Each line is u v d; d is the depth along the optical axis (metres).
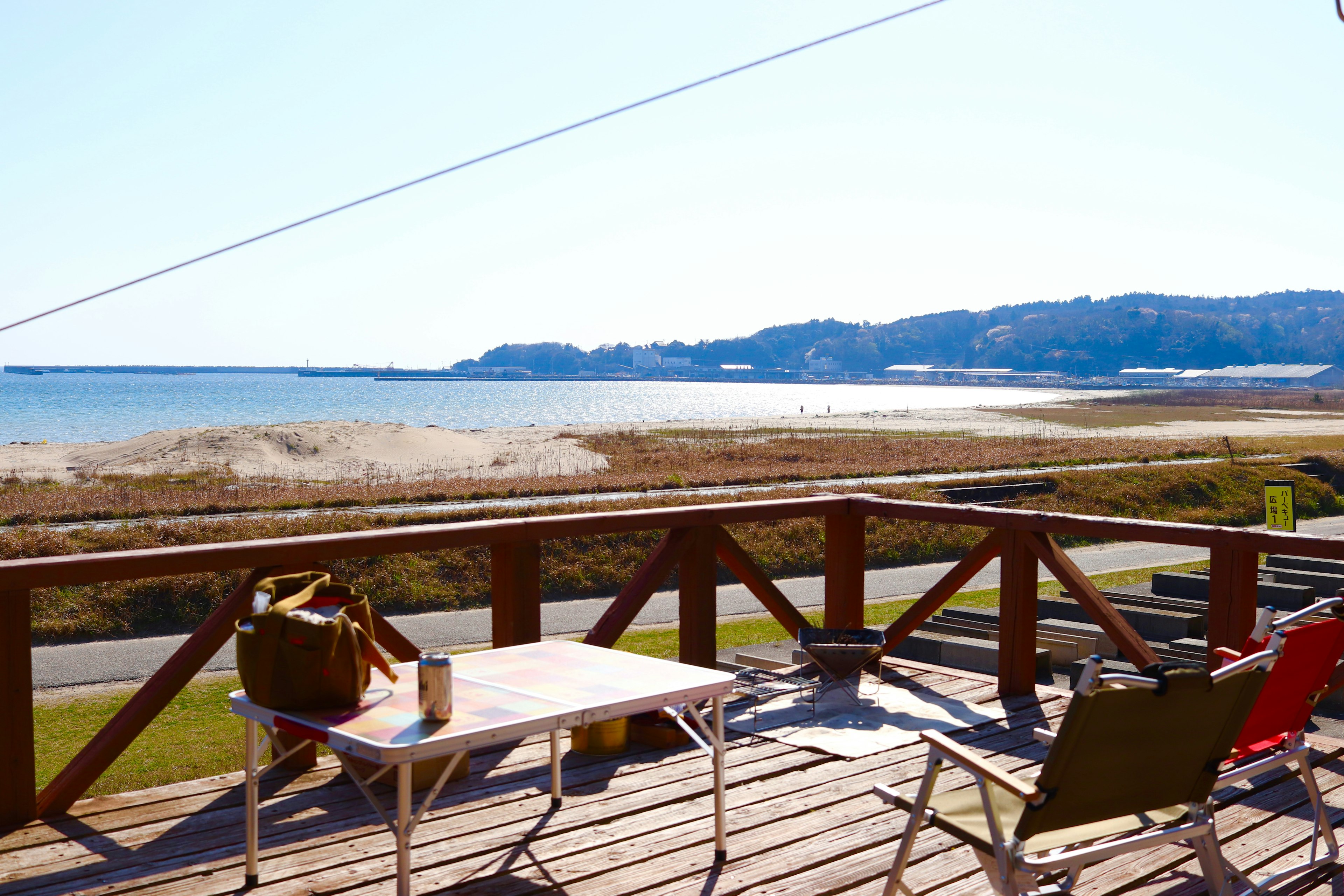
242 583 3.96
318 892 3.04
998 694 5.56
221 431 40.97
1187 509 25.53
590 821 3.66
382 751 2.43
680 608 5.43
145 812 3.70
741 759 4.42
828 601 6.14
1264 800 3.96
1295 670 3.10
